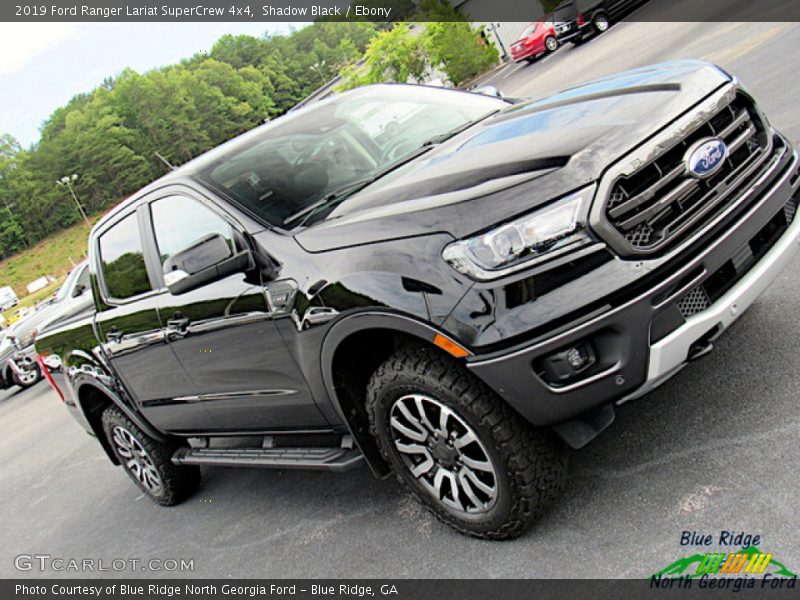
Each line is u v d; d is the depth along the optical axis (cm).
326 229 274
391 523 319
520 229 220
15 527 556
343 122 358
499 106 375
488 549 268
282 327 289
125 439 462
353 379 290
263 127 375
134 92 14700
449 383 243
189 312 336
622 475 270
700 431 274
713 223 233
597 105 263
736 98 260
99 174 15025
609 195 219
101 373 426
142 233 376
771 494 227
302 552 329
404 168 303
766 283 248
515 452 241
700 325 228
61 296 895
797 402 264
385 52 3534
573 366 223
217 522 406
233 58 12975
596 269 218
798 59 745
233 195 322
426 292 235
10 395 1375
